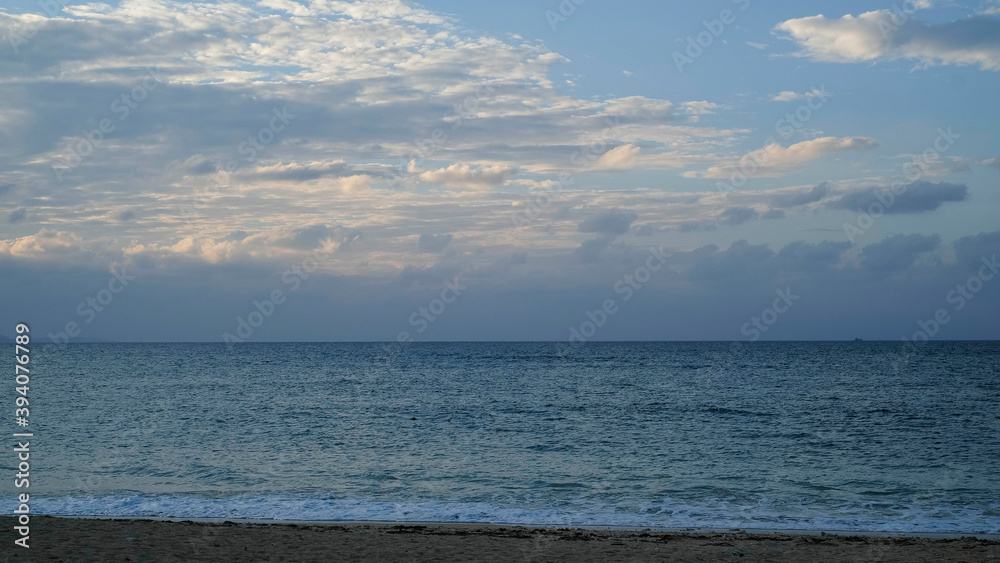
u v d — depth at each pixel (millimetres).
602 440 28531
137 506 17094
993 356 122750
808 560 11742
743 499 17953
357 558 11445
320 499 17891
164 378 71938
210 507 17031
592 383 63719
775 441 28047
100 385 61656
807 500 17812
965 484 19516
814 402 44312
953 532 14719
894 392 51344
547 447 26625
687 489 19125
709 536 13859
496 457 24281
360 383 65062
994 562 11586
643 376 74125
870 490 18828
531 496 18328
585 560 11617
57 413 39062
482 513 16547
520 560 11539
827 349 180000
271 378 72625
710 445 27047
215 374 80062
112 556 11125
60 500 17672
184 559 11062
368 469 21969
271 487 19312
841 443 27406
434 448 26438
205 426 33438
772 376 72438
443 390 56344
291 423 34750
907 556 12000
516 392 54000
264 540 12711
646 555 12039
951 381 62594
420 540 13039
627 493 18656
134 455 24594
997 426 32188
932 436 29156
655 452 25359
